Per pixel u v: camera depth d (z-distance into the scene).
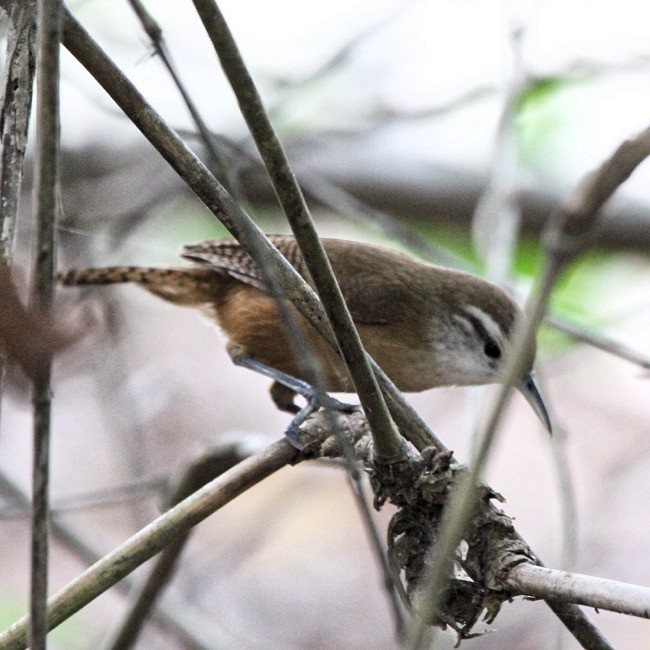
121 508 13.52
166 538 5.65
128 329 11.01
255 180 13.41
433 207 14.62
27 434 13.72
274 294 4.70
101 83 4.94
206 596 13.35
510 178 10.26
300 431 6.15
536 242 12.88
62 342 3.12
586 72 11.62
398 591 5.62
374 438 5.57
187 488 7.67
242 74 4.67
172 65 4.82
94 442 13.74
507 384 3.89
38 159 3.93
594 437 14.56
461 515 4.04
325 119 13.95
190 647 10.39
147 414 12.91
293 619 13.59
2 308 3.05
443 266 10.68
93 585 5.48
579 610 5.71
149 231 13.01
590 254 12.03
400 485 5.61
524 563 5.25
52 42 4.02
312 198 14.49
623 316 11.51
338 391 8.60
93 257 11.02
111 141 13.73
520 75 10.44
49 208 3.92
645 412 14.70
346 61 12.95
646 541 13.44
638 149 3.36
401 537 5.69
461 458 13.69
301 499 14.72
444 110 13.17
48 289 3.88
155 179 12.59
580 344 11.02
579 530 13.55
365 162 14.66
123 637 8.00
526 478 14.29
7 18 5.23
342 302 5.09
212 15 4.57
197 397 14.56
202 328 14.96
